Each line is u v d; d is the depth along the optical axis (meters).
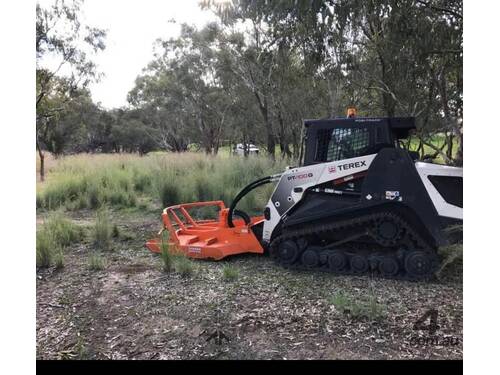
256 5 6.29
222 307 3.78
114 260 5.34
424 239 4.36
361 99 11.81
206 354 3.04
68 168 12.92
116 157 15.38
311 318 3.50
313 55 7.39
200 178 9.16
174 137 31.75
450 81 8.33
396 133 4.82
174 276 4.65
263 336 3.25
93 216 8.19
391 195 4.27
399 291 4.00
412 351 2.97
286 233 4.76
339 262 4.51
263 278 4.50
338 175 4.55
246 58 15.75
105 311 3.80
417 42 6.15
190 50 22.08
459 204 4.12
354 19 6.81
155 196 9.43
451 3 6.02
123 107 36.88
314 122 4.75
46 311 3.83
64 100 16.70
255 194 8.62
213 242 5.37
